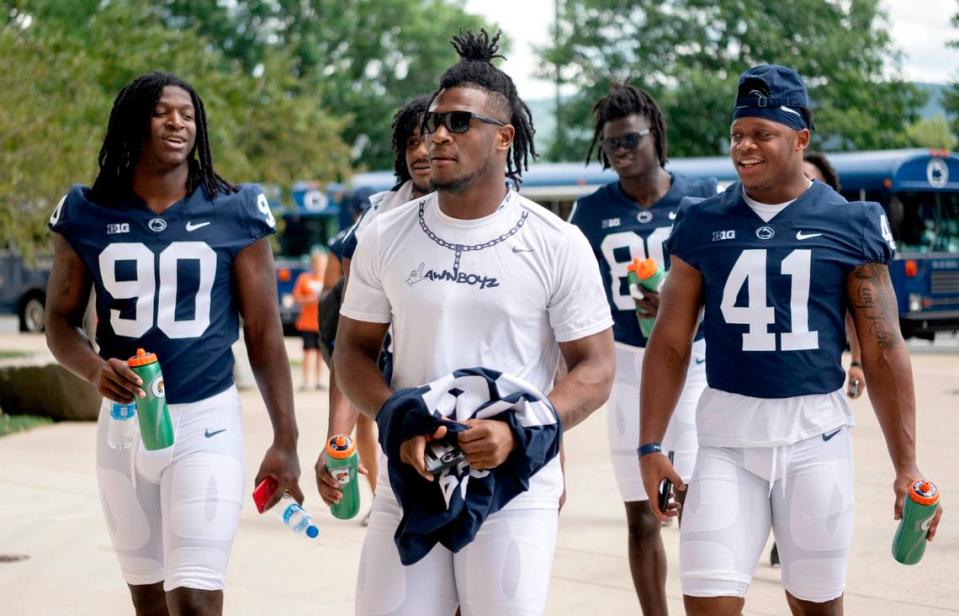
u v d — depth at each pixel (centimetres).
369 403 332
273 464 403
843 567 381
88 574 633
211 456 391
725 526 375
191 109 402
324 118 2609
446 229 331
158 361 393
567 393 324
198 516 385
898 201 1986
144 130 397
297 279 2492
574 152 3741
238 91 2295
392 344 341
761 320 381
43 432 1121
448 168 322
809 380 379
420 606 324
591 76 3731
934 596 570
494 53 339
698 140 3559
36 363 1198
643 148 577
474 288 326
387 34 4806
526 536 320
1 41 1508
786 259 380
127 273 395
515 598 317
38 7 1909
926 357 1872
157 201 403
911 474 377
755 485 382
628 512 527
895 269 1994
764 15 3728
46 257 2545
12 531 724
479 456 304
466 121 321
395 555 325
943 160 2036
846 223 381
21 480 878
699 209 396
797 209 384
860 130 3603
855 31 3731
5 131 1461
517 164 359
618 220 584
